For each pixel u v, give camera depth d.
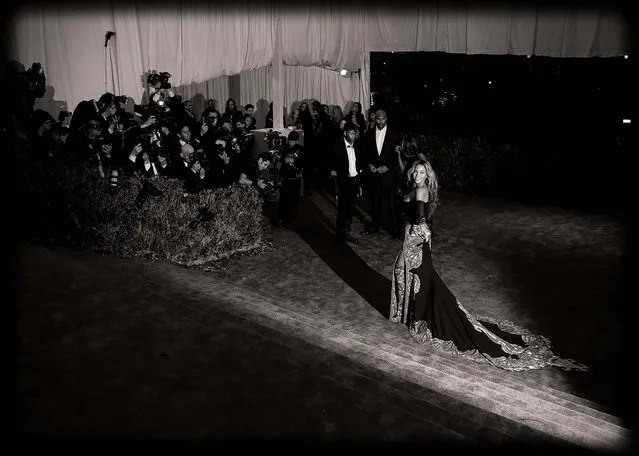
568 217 12.40
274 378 5.22
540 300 8.16
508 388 5.66
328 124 14.52
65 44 11.42
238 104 17.02
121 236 8.84
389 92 20.39
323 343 6.28
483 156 14.49
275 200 13.05
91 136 9.24
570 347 6.83
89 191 8.78
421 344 6.77
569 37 13.82
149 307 6.60
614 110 15.67
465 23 15.05
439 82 19.88
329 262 9.60
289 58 14.72
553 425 4.86
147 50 12.53
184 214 9.10
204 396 4.87
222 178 10.48
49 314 6.26
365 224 11.53
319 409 4.75
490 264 9.58
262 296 7.84
